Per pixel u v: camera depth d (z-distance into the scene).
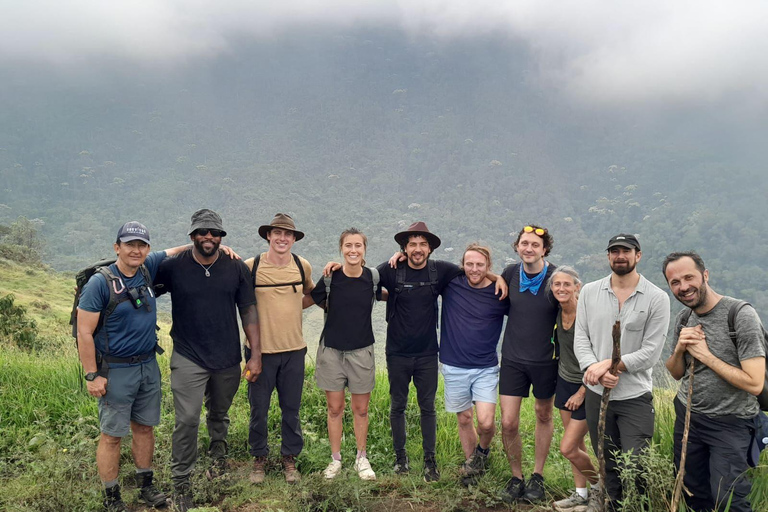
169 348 10.88
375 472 4.70
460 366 4.57
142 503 4.09
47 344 16.12
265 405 4.52
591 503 3.85
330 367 4.61
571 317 4.02
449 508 3.95
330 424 4.70
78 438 5.02
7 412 5.55
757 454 3.40
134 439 4.08
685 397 3.62
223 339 4.28
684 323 3.64
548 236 4.27
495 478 4.50
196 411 4.17
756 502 3.66
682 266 3.47
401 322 4.66
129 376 3.90
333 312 4.61
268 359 4.52
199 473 4.28
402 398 4.76
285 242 4.48
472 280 4.49
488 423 4.41
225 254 4.35
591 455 4.72
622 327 3.63
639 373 3.67
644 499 3.40
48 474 4.22
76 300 3.93
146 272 4.09
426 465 4.61
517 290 4.36
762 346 3.28
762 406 3.33
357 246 4.50
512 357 4.30
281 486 4.26
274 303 4.50
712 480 3.42
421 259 4.56
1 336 15.81
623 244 3.54
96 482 4.18
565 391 4.08
